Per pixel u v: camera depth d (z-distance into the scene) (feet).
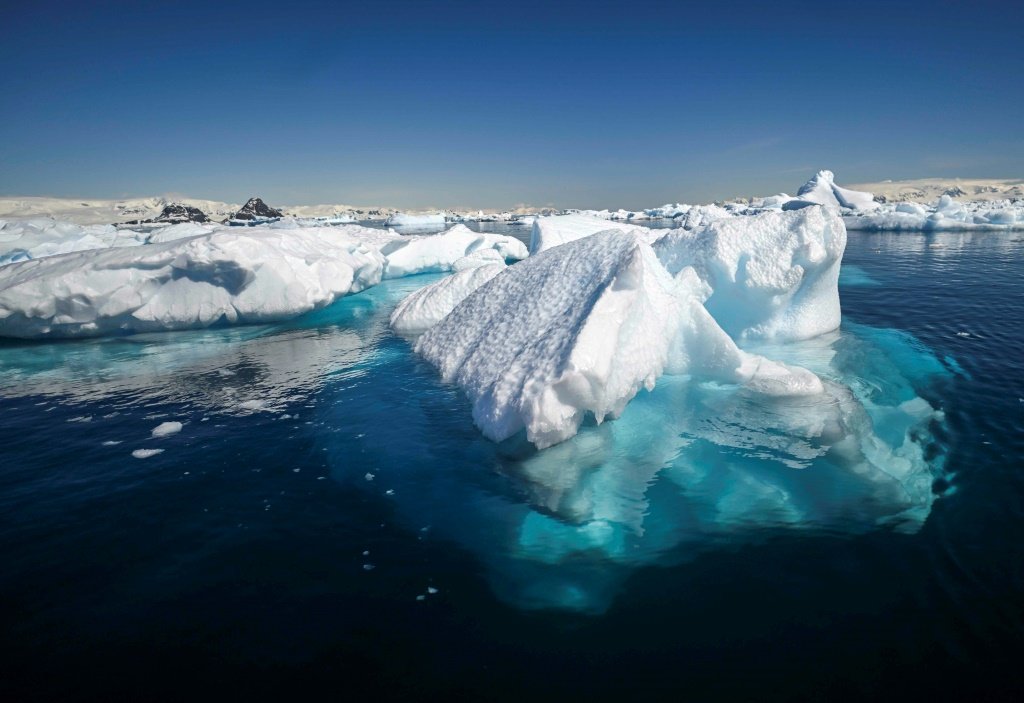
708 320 20.06
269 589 10.83
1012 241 72.13
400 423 18.37
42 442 17.70
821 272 23.97
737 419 17.51
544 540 12.24
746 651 9.08
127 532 12.78
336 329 33.01
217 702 8.38
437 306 30.68
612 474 14.78
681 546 11.87
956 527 11.89
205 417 19.58
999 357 22.48
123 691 8.58
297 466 15.84
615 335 16.11
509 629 9.76
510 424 15.98
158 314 32.24
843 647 9.05
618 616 9.97
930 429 16.24
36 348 29.63
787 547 11.64
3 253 46.19
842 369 21.31
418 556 11.81
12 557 11.87
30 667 9.03
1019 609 9.61
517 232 125.90
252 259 32.58
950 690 8.18
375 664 9.03
